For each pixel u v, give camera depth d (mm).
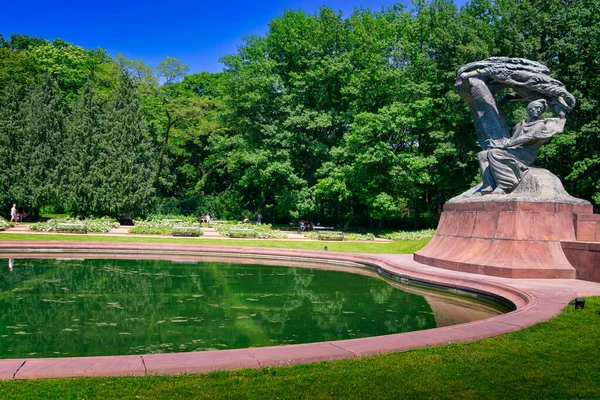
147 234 30750
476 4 36250
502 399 4695
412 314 10367
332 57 38062
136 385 4812
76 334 8336
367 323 9453
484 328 7344
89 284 13883
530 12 29891
